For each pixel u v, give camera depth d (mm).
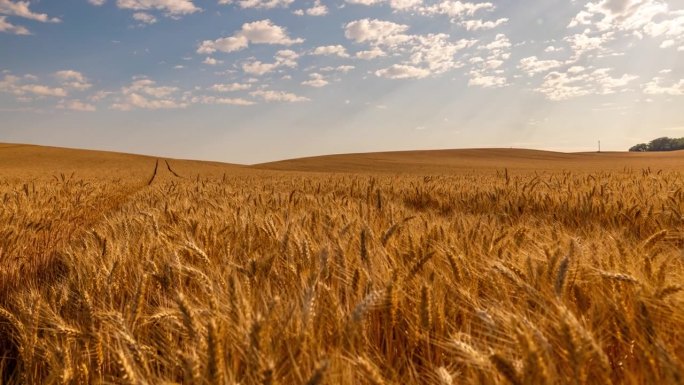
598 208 6887
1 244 5648
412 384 2057
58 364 2256
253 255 3748
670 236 4496
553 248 3543
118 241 4543
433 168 86250
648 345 1857
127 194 18062
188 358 1854
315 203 7609
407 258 3375
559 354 1927
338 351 2053
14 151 93438
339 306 2449
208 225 4883
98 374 2377
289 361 1991
